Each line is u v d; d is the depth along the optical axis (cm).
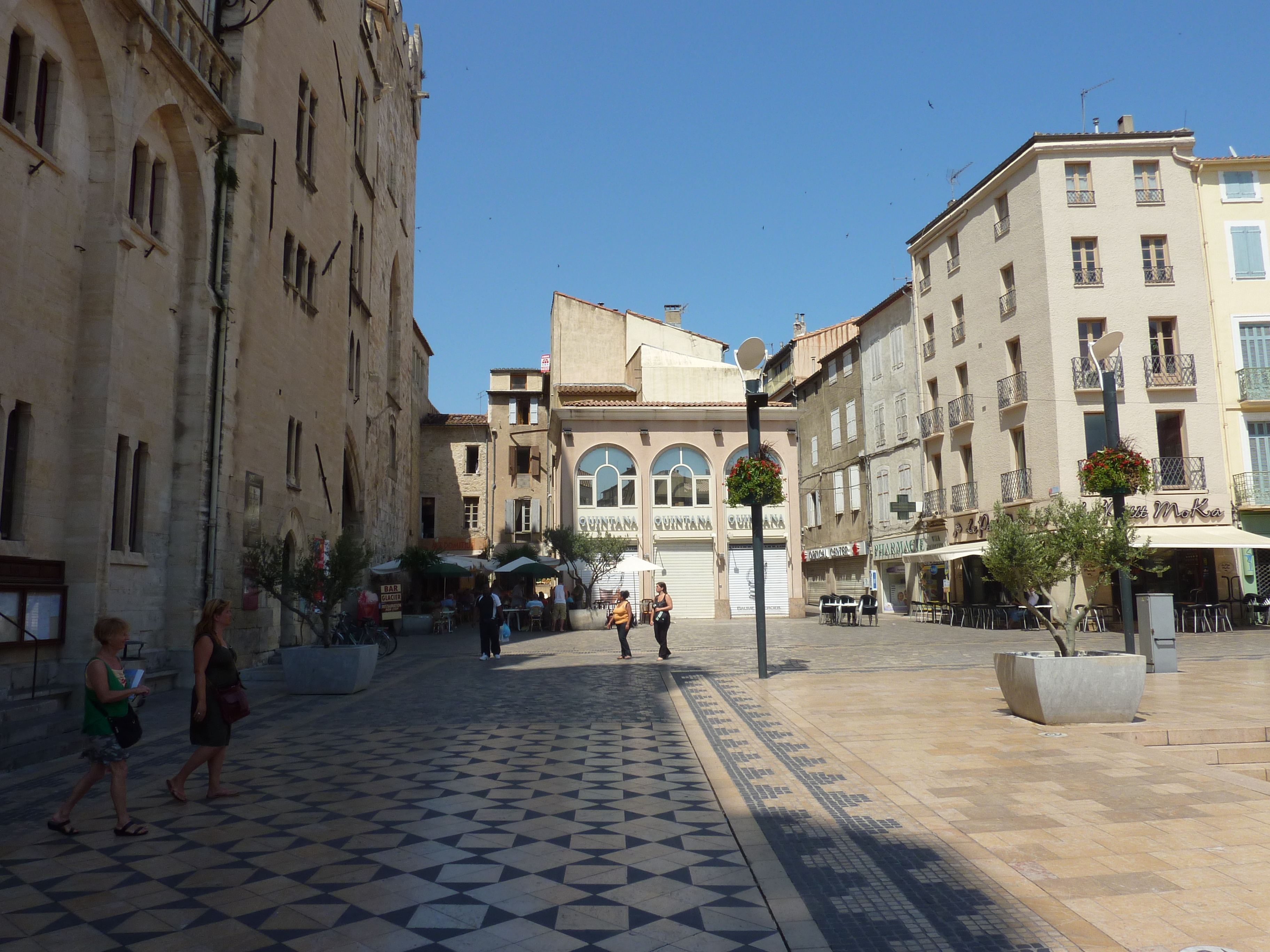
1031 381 3042
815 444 4991
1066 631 997
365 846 581
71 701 1109
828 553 4712
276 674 1614
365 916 459
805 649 2056
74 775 813
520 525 4716
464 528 4675
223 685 727
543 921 449
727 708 1138
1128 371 2941
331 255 2342
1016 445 3156
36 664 1122
